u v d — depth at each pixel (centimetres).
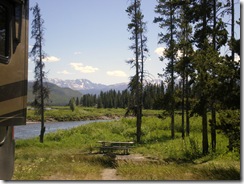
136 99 3294
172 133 3400
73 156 1734
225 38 1933
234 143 1349
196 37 2056
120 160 1644
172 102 2938
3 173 484
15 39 446
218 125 1389
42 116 3086
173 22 3198
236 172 1165
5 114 426
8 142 502
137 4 3200
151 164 1469
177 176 1059
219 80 1409
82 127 3872
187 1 2092
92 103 17475
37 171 1073
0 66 417
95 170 1170
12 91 442
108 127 4247
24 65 473
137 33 3209
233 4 1944
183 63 2081
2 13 422
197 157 1945
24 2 470
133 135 3784
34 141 3072
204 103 1783
